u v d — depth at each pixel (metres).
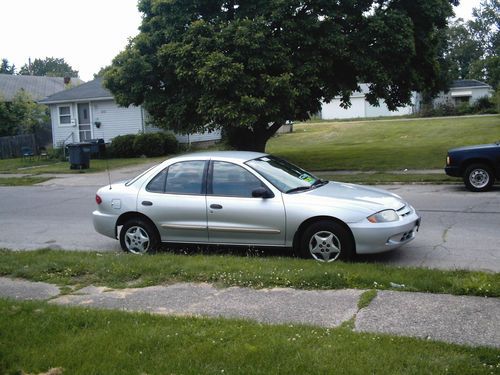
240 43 17.58
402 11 19.47
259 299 5.75
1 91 44.16
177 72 18.45
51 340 4.56
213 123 19.03
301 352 4.11
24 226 11.90
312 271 6.37
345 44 19.05
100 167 24.81
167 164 8.49
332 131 40.34
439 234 9.23
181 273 6.69
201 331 4.64
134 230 8.48
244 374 3.80
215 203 7.92
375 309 5.25
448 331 4.64
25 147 33.19
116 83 20.73
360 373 3.74
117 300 5.94
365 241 7.25
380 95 21.44
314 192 7.80
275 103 18.06
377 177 17.19
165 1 19.36
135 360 4.09
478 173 13.78
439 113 53.50
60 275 6.98
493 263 7.32
